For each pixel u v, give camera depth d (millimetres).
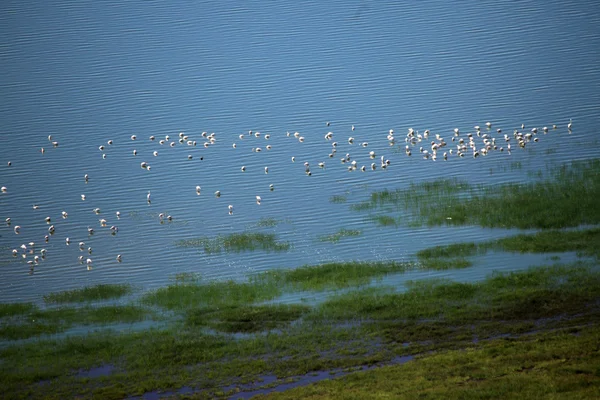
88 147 70875
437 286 41125
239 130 73562
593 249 44656
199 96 81250
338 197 58531
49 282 47750
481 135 68562
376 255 47531
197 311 40906
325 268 45625
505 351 32312
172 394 31844
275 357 34625
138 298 44219
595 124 68938
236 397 31000
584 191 53875
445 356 32562
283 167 65625
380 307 39062
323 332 36812
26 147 70812
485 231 49781
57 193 62469
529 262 43844
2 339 38938
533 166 60562
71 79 84625
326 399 29125
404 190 58500
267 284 44281
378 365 32969
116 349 36438
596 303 37406
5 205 60562
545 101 74938
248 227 54406
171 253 50969
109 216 58156
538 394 27594
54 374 34156
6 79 84312
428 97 77938
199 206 59000
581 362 30219
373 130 71750
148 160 68375
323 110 76812
